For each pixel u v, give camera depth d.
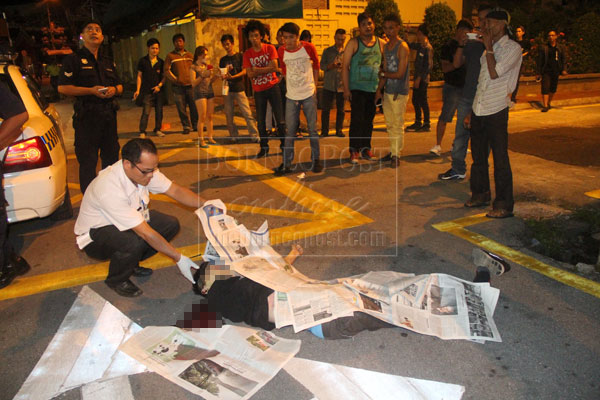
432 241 3.94
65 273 3.58
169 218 3.44
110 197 2.84
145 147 2.69
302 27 13.74
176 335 2.67
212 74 7.82
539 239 3.92
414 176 5.90
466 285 2.95
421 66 8.38
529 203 4.80
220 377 2.35
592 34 14.20
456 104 6.53
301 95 5.80
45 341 2.74
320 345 2.64
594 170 6.02
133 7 15.14
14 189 3.55
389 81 5.96
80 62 4.58
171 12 11.89
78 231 3.16
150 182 3.14
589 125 8.88
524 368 2.42
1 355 2.62
